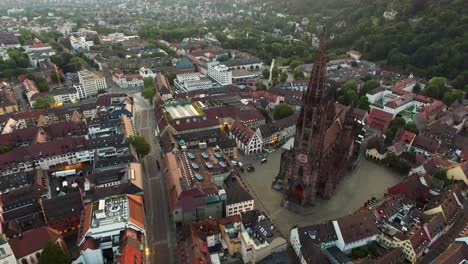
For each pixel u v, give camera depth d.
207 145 197.00
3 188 164.38
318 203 158.38
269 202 159.75
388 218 142.88
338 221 129.75
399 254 122.81
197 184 149.50
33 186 162.50
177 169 161.12
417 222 140.50
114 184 163.00
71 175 184.38
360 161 195.00
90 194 156.12
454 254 120.38
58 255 111.06
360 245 131.25
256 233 127.50
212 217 148.00
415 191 157.88
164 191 168.12
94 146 195.00
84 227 124.38
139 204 139.00
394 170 186.62
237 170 184.38
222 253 128.88
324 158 156.50
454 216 146.00
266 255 123.75
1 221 140.38
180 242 129.62
